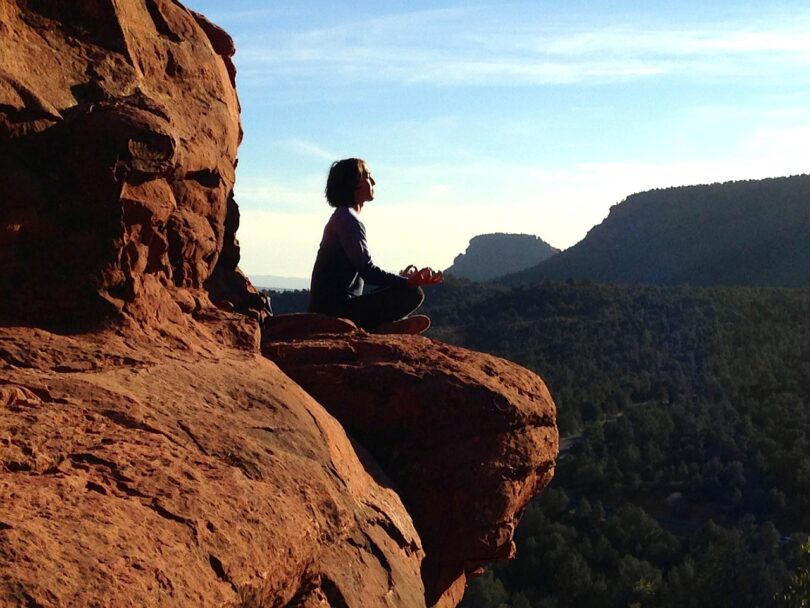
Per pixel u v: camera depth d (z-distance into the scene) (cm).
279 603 286
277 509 291
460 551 457
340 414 453
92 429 291
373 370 457
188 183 452
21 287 363
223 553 254
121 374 340
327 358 478
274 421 361
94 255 371
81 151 367
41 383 306
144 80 449
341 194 581
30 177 362
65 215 368
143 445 290
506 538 474
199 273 472
